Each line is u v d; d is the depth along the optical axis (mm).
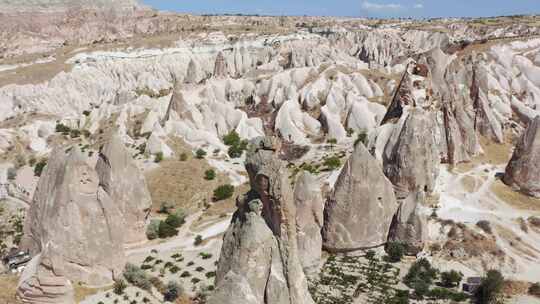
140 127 94625
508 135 79188
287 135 92188
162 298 44219
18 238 59469
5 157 94500
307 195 45938
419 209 50125
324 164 76312
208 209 67312
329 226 50688
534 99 98875
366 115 92562
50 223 42688
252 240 26547
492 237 52062
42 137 101625
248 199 29156
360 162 50188
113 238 44469
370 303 42812
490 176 63719
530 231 53250
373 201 50375
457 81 82875
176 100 91688
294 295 27422
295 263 27906
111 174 54719
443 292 44406
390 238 51438
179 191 71312
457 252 50438
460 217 55125
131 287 44594
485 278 45094
